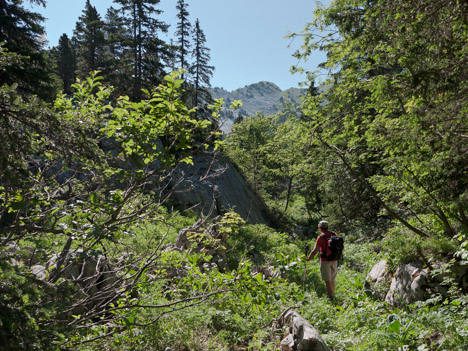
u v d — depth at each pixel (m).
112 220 3.73
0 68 3.16
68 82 49.25
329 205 23.92
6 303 2.47
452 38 5.91
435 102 5.84
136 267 4.59
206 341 5.91
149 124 3.92
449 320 4.99
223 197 25.69
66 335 3.23
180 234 10.31
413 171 7.86
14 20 19.02
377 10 6.44
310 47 10.21
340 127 10.71
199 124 4.09
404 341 4.89
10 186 2.98
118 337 5.13
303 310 7.09
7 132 2.60
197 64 43.06
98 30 43.94
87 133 3.03
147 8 34.50
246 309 7.05
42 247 3.91
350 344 5.46
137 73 33.06
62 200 3.83
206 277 4.75
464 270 6.43
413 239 8.18
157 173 4.02
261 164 43.38
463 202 6.39
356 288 9.12
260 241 16.97
